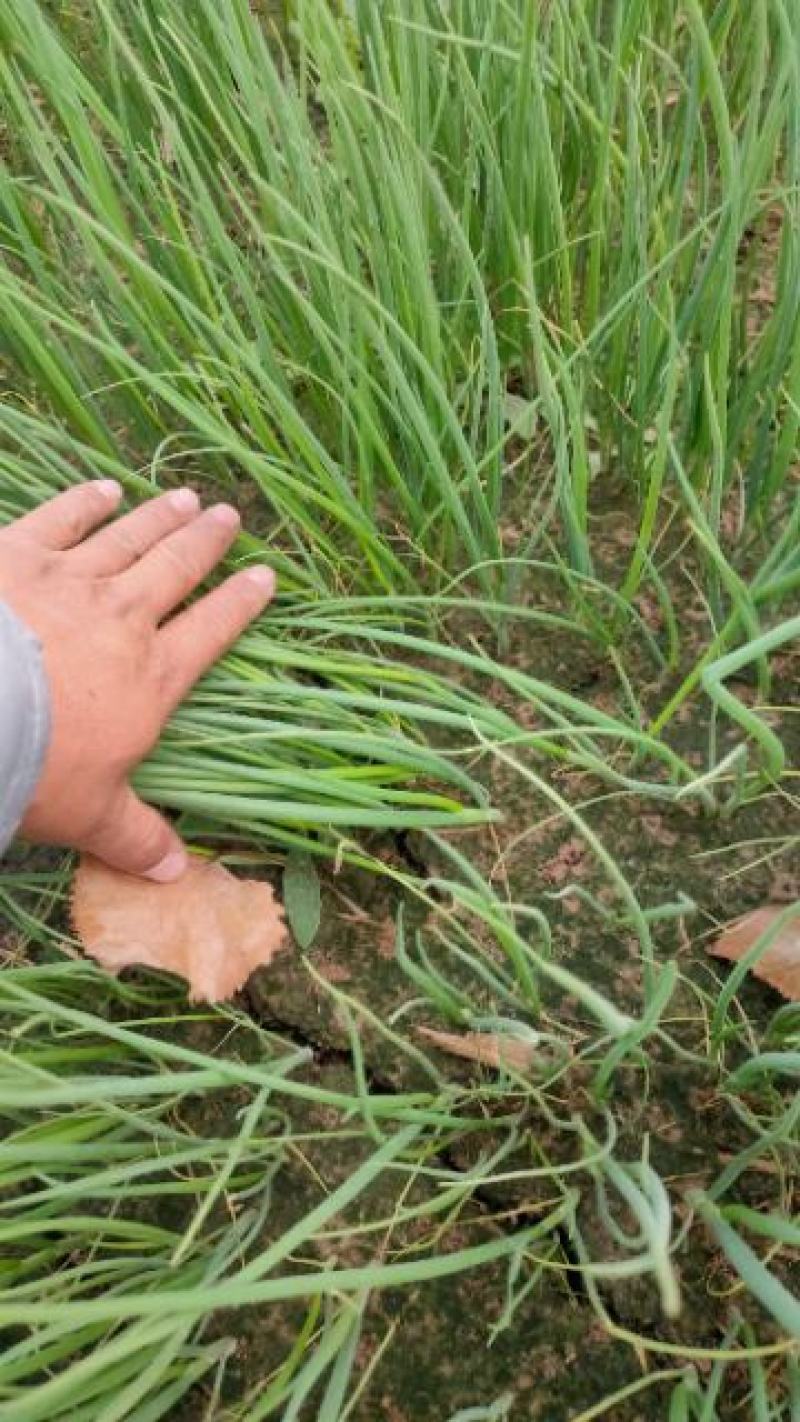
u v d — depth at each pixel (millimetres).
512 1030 480
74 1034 555
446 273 650
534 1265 532
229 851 604
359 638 646
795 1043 527
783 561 567
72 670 510
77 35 762
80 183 559
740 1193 529
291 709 563
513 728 559
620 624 619
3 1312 357
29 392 714
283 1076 573
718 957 567
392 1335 526
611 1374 514
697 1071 550
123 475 598
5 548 535
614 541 665
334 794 547
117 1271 500
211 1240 545
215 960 556
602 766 547
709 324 571
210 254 660
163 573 558
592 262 618
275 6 831
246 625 577
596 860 593
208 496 701
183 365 588
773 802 594
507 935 472
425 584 667
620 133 682
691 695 621
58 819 513
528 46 544
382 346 522
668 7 675
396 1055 572
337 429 667
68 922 613
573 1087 552
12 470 610
